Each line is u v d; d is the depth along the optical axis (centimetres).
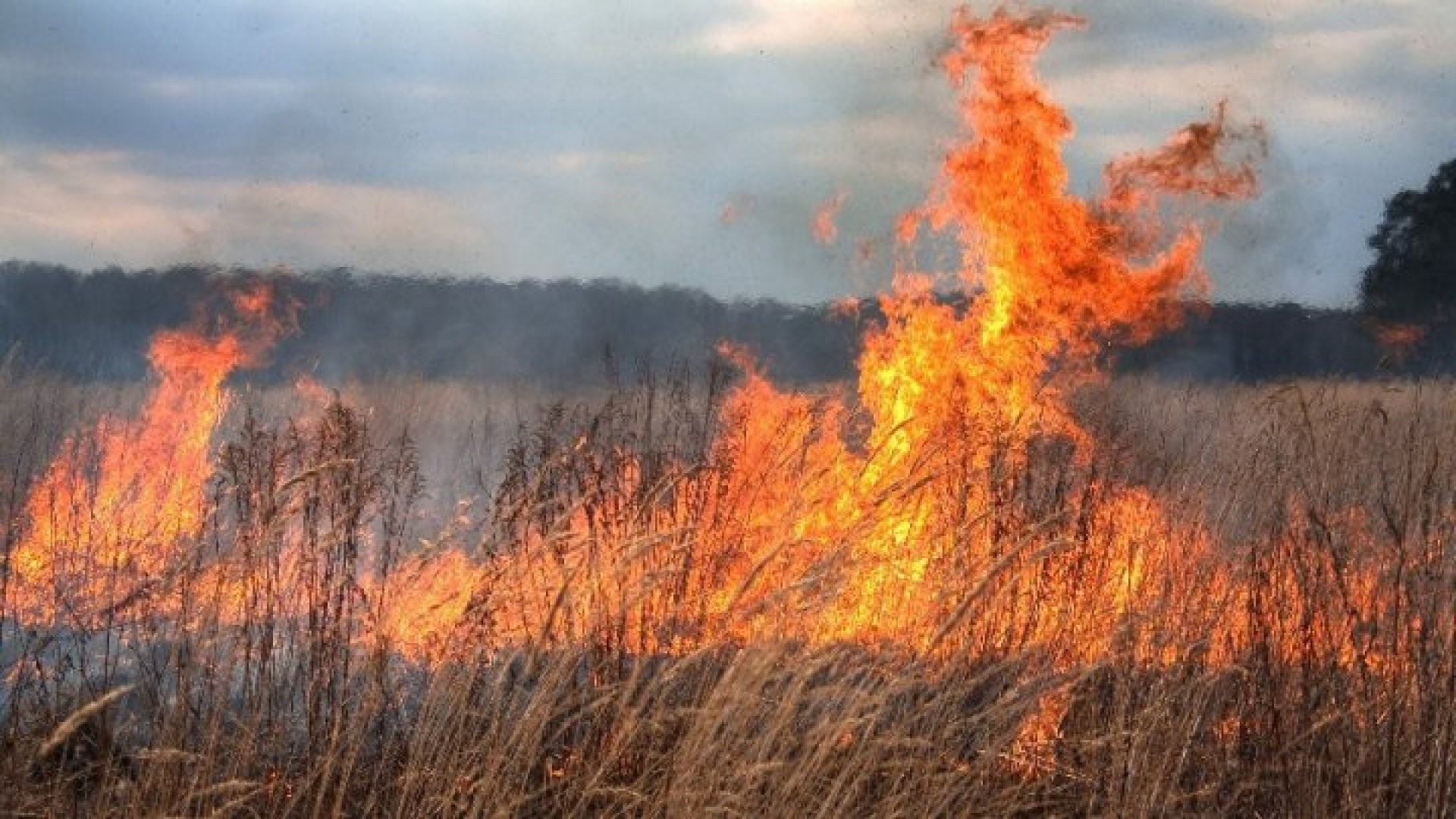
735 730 501
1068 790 576
